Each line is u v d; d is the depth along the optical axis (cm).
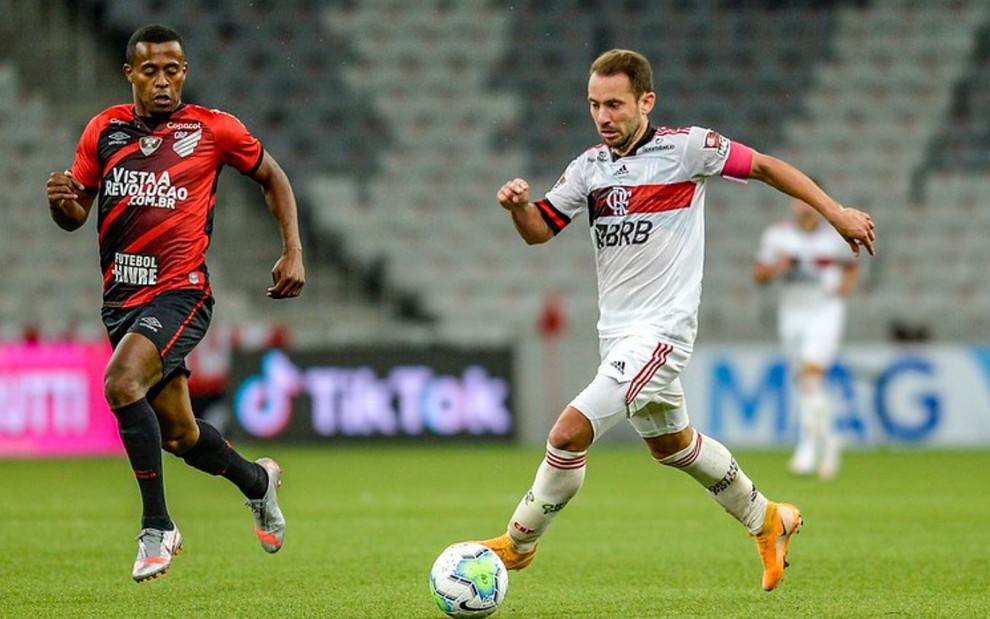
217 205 7250
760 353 6234
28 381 5884
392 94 7869
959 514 3728
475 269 7350
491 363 6247
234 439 6075
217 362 6062
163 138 2250
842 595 2370
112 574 2616
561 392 6309
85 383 5956
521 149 7781
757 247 7450
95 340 6334
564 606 2255
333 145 7700
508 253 7406
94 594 2369
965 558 2869
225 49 7875
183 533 3306
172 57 2238
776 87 8056
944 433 6322
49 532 3303
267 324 7119
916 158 7869
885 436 6309
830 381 6291
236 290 7138
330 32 7988
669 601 2306
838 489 4444
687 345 2144
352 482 4700
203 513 3762
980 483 4666
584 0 8200
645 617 2139
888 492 4344
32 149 7462
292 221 2344
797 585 2495
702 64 8088
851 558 2869
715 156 2123
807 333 4859
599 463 5606
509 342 6262
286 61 7894
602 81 2116
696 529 3388
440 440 6191
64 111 7575
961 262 7525
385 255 7356
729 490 2230
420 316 7244
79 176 2281
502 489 4447
